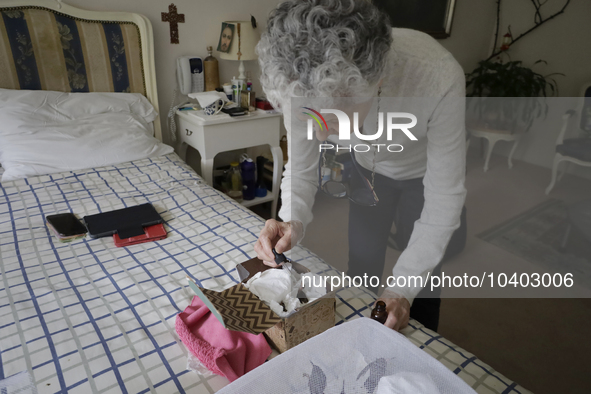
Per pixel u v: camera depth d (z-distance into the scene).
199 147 2.28
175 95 2.50
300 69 0.58
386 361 0.47
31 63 1.98
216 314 0.70
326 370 0.46
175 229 1.43
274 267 0.89
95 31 2.10
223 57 2.41
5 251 1.24
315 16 0.58
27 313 0.97
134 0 2.19
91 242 1.32
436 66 0.67
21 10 1.91
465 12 3.55
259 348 0.84
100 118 2.05
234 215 1.53
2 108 1.84
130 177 1.83
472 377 0.76
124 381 0.79
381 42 0.62
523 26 3.68
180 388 0.78
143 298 1.05
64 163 1.84
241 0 2.52
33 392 0.75
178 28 2.37
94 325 0.94
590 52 3.35
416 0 3.12
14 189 1.65
